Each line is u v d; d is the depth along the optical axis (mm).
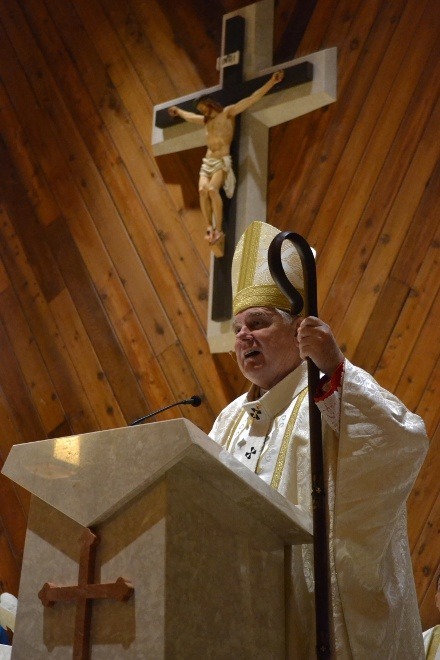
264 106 4082
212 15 4605
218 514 1396
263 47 4250
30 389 4711
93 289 4633
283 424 1888
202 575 1328
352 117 3949
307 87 3979
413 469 1591
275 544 1534
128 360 4414
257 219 4047
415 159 3742
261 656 1419
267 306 2023
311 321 1617
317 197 3967
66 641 1348
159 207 4520
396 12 3963
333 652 1522
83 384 4539
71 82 5004
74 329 4641
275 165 4141
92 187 4773
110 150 4762
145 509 1319
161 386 4270
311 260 1679
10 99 5199
